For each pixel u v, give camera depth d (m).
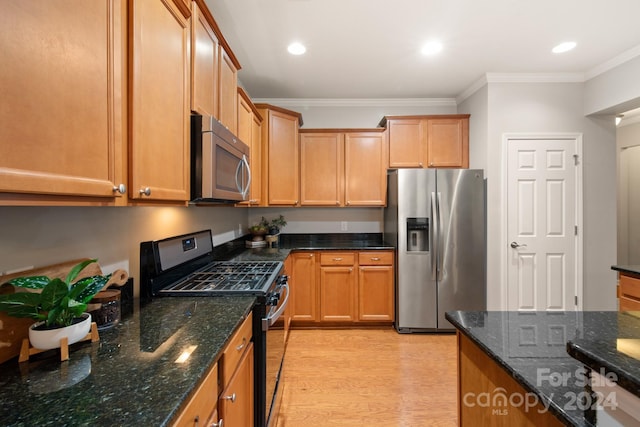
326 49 2.41
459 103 3.51
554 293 2.91
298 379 2.16
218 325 1.04
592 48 2.41
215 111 1.58
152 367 0.76
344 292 3.10
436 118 3.30
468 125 3.28
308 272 3.08
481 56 2.54
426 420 1.75
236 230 3.17
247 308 1.21
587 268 2.91
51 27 0.63
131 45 0.89
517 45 2.36
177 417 0.63
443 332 2.99
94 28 0.74
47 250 0.94
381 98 3.55
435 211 2.92
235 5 1.87
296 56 2.52
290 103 3.60
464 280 2.95
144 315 1.13
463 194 2.93
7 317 0.76
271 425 1.56
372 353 2.56
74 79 0.69
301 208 3.68
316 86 3.17
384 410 1.83
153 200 1.02
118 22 0.82
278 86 3.17
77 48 0.69
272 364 1.61
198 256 1.91
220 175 1.40
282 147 3.12
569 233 2.91
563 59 2.59
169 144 1.10
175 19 1.14
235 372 1.08
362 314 3.09
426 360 2.44
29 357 0.78
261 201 2.98
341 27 2.11
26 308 0.75
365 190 3.37
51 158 0.63
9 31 0.55
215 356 0.83
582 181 2.91
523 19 2.03
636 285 1.92
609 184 2.92
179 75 1.17
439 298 2.96
